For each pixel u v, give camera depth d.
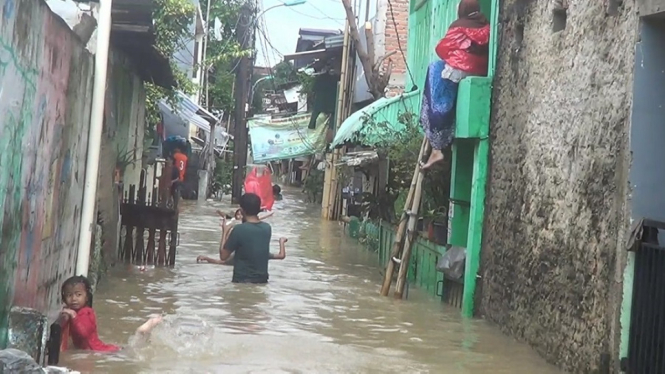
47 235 7.01
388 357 7.57
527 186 8.72
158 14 16.91
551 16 8.31
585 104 7.30
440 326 9.30
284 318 9.16
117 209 12.30
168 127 27.20
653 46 6.30
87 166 8.81
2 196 5.29
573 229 7.34
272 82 45.00
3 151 5.22
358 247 17.61
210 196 33.50
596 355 6.62
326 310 9.85
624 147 6.39
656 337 5.86
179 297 10.03
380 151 15.23
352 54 24.72
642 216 6.27
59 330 6.28
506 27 9.82
